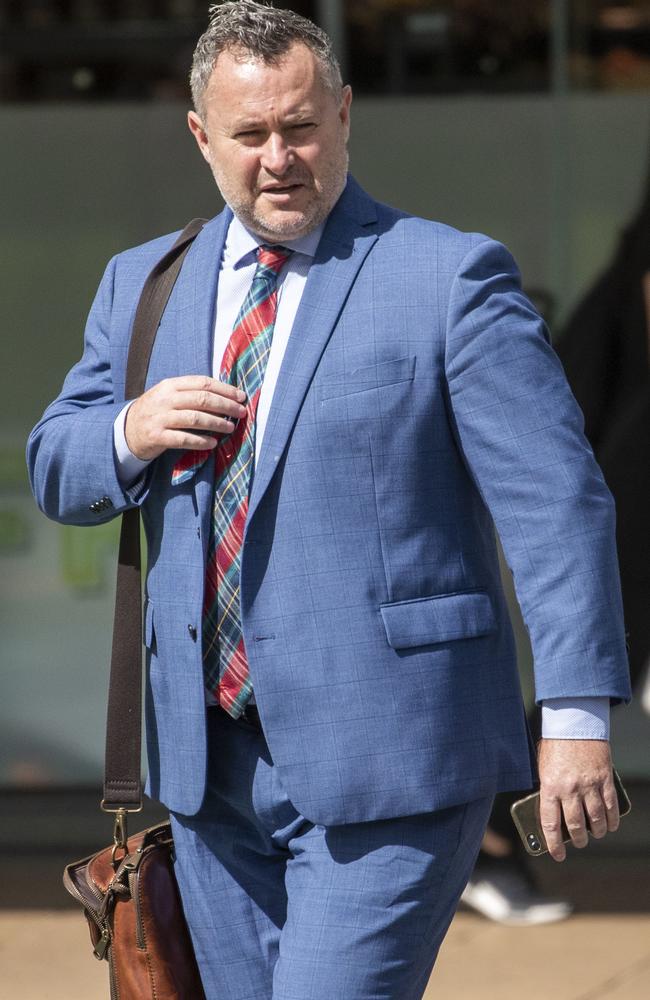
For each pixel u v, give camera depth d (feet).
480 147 60.85
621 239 59.72
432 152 61.00
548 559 28.55
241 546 29.94
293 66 29.01
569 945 53.36
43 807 64.49
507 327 29.19
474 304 29.17
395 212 31.17
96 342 33.81
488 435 28.96
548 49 59.72
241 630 30.35
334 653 29.25
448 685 29.43
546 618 28.48
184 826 32.45
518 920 55.52
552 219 60.64
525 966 51.62
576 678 28.25
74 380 33.76
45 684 64.85
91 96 61.31
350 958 29.01
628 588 57.67
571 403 29.53
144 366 31.86
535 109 60.29
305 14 59.72
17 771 64.90
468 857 30.76
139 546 32.50
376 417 29.04
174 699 31.27
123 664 32.09
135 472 30.78
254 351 30.32
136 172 61.98
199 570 30.45
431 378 29.17
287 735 29.60
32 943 54.39
